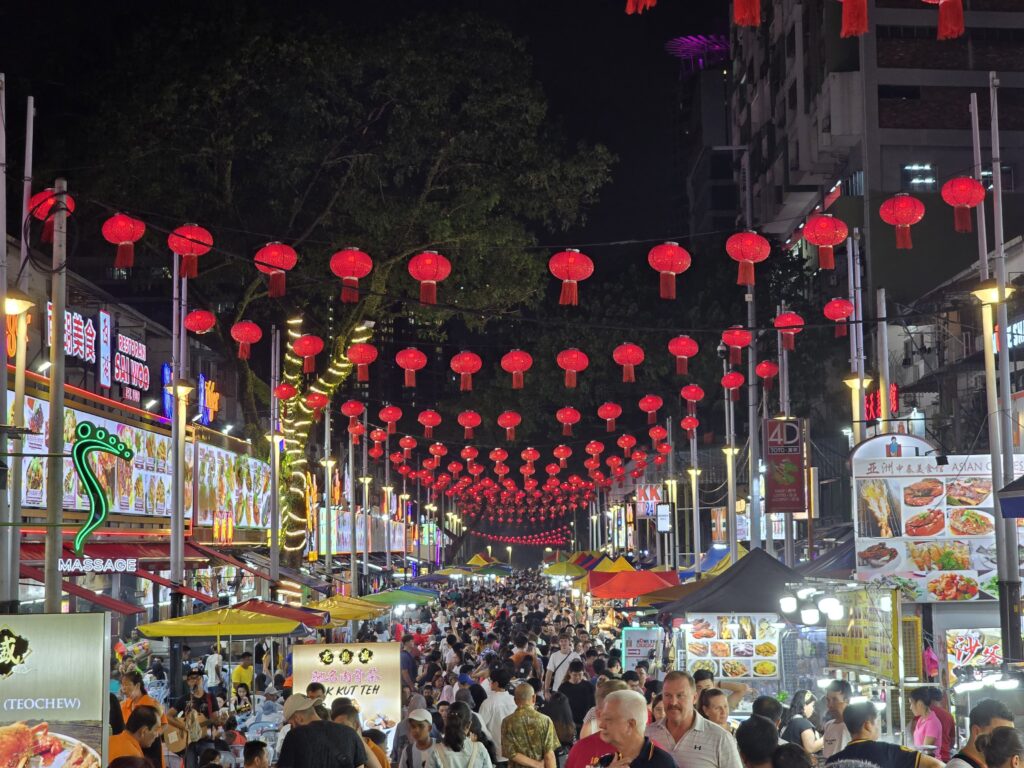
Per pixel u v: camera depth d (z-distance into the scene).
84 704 9.52
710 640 18.92
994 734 7.06
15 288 17.64
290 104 31.25
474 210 32.66
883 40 57.44
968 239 52.62
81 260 53.34
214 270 34.94
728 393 33.84
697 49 120.69
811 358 51.69
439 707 19.86
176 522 27.19
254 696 24.22
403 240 33.72
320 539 59.25
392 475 98.62
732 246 17.84
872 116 56.94
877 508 20.84
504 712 16.19
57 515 17.88
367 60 31.58
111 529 29.45
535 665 22.77
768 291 53.06
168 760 14.85
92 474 12.54
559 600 72.94
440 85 31.98
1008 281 35.34
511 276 34.31
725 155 109.69
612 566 37.22
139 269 38.47
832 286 56.72
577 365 24.11
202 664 29.34
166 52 30.64
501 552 154.50
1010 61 57.38
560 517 128.25
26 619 9.54
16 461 17.41
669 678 8.09
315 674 17.33
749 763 7.91
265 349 51.34
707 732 7.97
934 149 56.78
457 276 34.53
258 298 37.34
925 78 57.22
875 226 52.84
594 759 8.36
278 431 38.59
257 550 47.19
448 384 139.25
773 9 72.31
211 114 31.56
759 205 75.19
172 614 26.47
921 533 20.70
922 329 44.81
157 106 30.33
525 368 24.30
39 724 9.48
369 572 64.50
